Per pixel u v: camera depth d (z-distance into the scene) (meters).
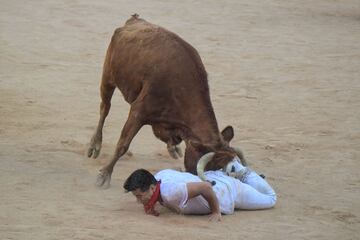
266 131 30.81
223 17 61.75
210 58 45.88
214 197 19.16
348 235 18.75
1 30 51.16
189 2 68.94
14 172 22.95
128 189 19.17
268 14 64.94
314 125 31.94
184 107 21.36
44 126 29.62
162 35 22.53
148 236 17.61
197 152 20.53
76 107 33.44
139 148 27.41
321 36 55.09
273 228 18.89
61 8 61.06
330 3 74.25
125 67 22.86
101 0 66.44
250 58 46.38
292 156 27.17
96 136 25.31
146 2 67.06
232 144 28.58
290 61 46.00
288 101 36.28
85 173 23.44
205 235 17.92
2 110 31.83
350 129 31.39
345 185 23.72
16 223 18.19
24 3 62.50
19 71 40.28
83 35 51.09
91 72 41.06
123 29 24.09
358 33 57.00
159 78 21.59
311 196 22.23
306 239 18.23
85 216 18.98
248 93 37.69
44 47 46.81
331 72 43.28
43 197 20.55
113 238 17.36
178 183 19.12
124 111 33.38
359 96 37.66
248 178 20.75
